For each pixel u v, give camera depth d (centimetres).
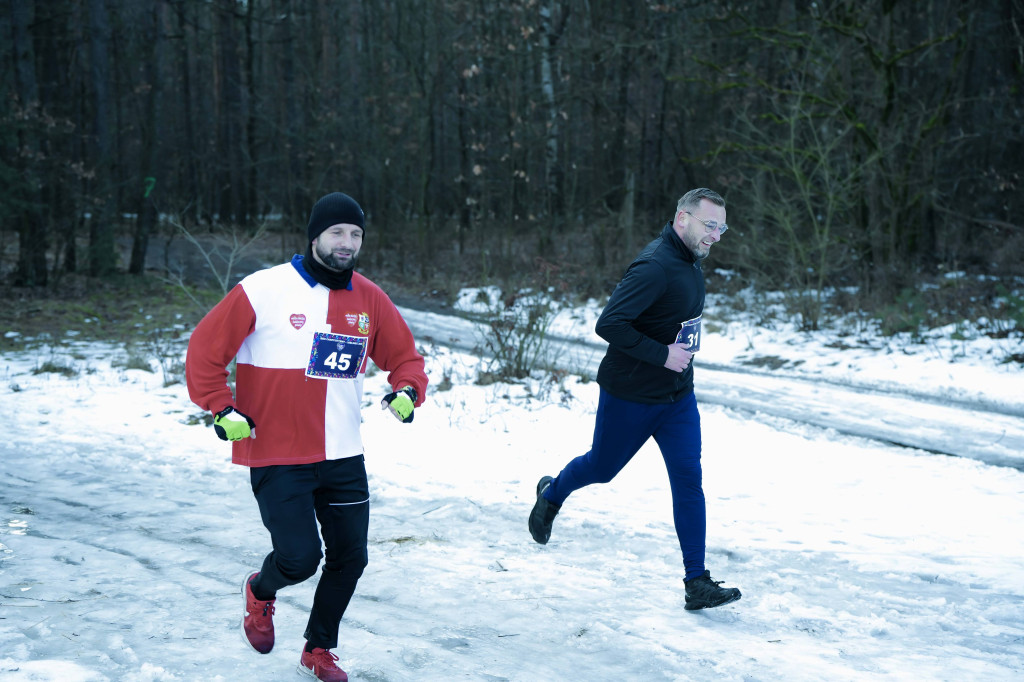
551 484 471
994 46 2066
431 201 2384
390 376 321
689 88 2181
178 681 289
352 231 295
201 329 285
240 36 3244
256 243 2692
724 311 1482
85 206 1755
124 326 1347
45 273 1703
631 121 2152
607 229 2073
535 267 1881
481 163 2302
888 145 1625
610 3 2131
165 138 3017
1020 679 321
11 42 1773
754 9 1934
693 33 1995
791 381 1026
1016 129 2080
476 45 2066
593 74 2139
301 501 289
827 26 1609
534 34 2033
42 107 1675
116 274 1828
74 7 2016
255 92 2969
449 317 1520
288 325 289
